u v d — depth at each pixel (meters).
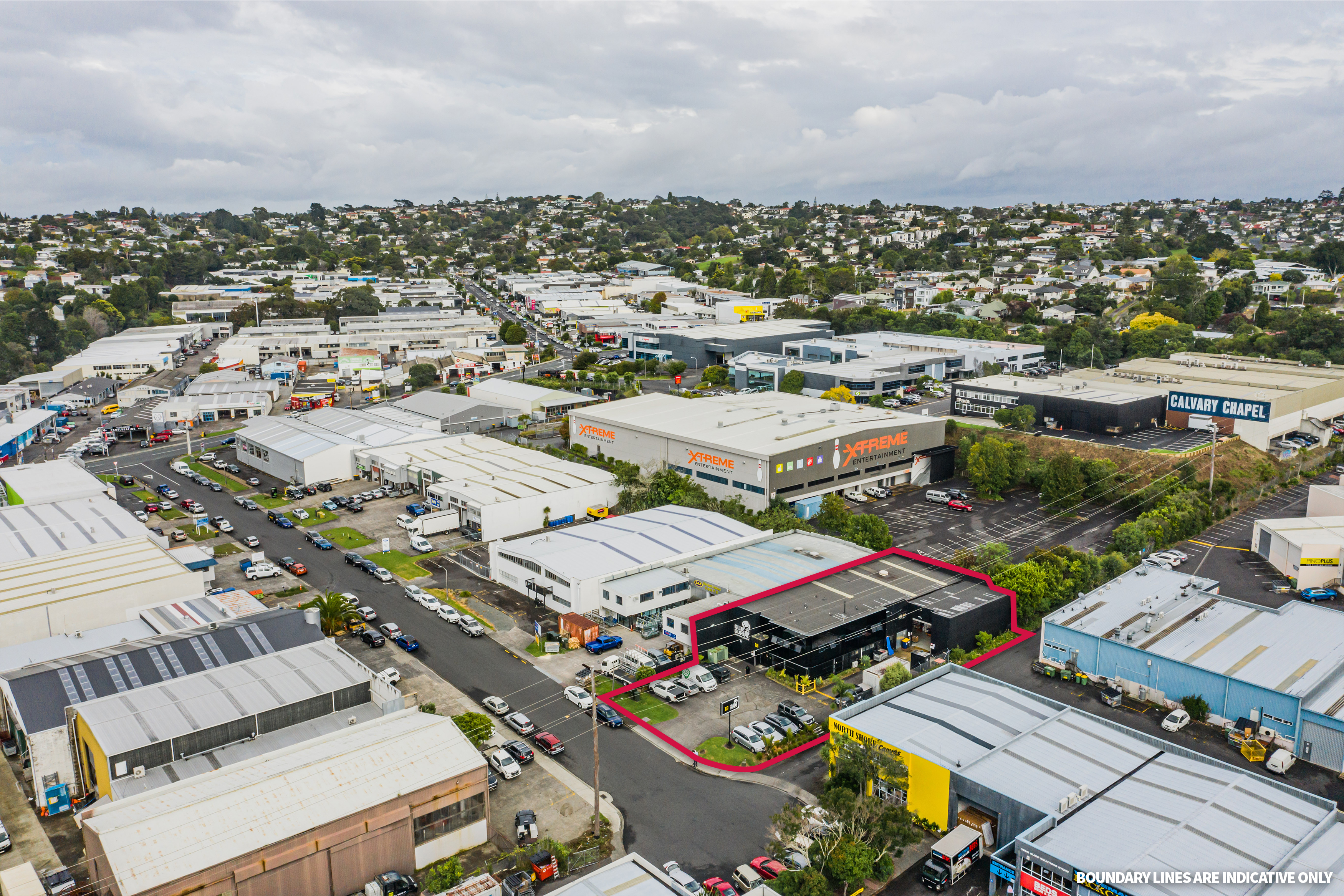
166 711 53.75
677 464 115.62
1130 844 43.00
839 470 110.69
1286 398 134.25
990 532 100.19
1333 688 59.19
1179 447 128.75
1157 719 62.00
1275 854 42.41
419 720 53.66
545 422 159.38
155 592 74.12
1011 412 140.62
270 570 87.38
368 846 45.12
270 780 45.62
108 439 149.00
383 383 194.25
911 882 45.81
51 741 53.00
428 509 106.56
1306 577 83.50
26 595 71.19
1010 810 46.66
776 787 53.72
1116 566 83.25
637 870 43.22
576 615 74.44
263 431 139.38
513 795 53.06
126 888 38.66
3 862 47.53
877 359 184.62
